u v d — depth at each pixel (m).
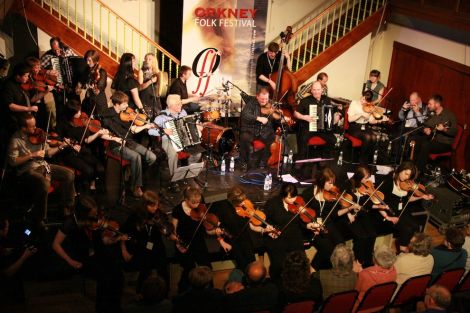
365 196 7.16
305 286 5.07
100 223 5.62
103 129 7.28
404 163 7.18
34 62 7.86
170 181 7.58
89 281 6.16
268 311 4.75
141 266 5.89
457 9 9.55
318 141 8.95
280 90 9.85
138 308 4.73
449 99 10.20
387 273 5.48
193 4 9.79
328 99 9.09
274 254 6.38
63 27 9.36
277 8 11.79
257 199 7.70
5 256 5.77
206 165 7.98
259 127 8.60
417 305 6.34
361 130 9.39
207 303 4.92
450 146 9.29
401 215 7.19
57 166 6.92
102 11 10.57
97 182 7.75
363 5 12.32
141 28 11.02
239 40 10.20
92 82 8.39
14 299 5.69
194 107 10.02
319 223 6.55
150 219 5.95
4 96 7.41
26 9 9.08
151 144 8.49
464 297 5.66
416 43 10.91
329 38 12.18
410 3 10.78
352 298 5.23
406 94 11.39
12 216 6.54
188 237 6.02
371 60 12.11
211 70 10.30
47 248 5.98
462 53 9.71
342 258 5.37
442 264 5.99
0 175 7.24
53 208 7.05
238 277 5.82
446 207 8.14
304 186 8.20
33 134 6.72
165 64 11.38
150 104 8.97
